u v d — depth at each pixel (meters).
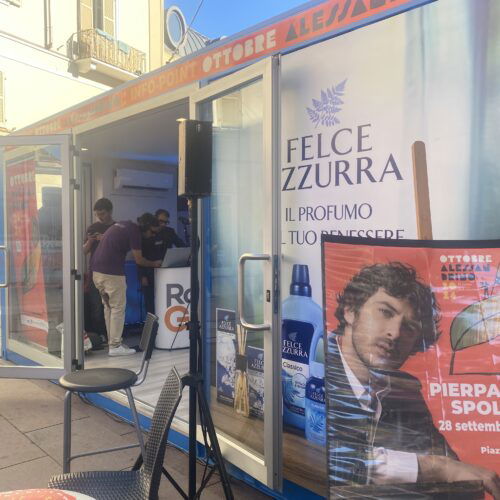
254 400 2.72
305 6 2.36
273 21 2.52
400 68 2.04
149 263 5.57
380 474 1.63
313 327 2.37
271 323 2.37
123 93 3.71
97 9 12.91
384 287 1.68
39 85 11.46
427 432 1.58
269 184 2.36
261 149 2.66
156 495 1.60
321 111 2.31
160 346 5.64
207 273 3.06
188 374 2.41
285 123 2.47
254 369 2.73
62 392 4.52
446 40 1.93
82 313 4.36
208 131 2.42
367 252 1.71
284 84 2.47
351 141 2.20
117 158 6.72
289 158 2.46
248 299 2.78
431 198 1.98
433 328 1.60
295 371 2.46
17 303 4.99
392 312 1.66
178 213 7.45
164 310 5.61
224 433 2.92
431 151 1.98
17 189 4.87
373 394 1.66
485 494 1.53
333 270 1.76
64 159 4.09
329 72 2.27
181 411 3.67
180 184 2.41
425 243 1.63
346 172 2.22
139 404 3.77
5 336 5.17
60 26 11.91
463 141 1.90
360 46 2.16
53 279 4.50
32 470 3.00
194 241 2.42
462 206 1.91
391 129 2.07
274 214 2.36
